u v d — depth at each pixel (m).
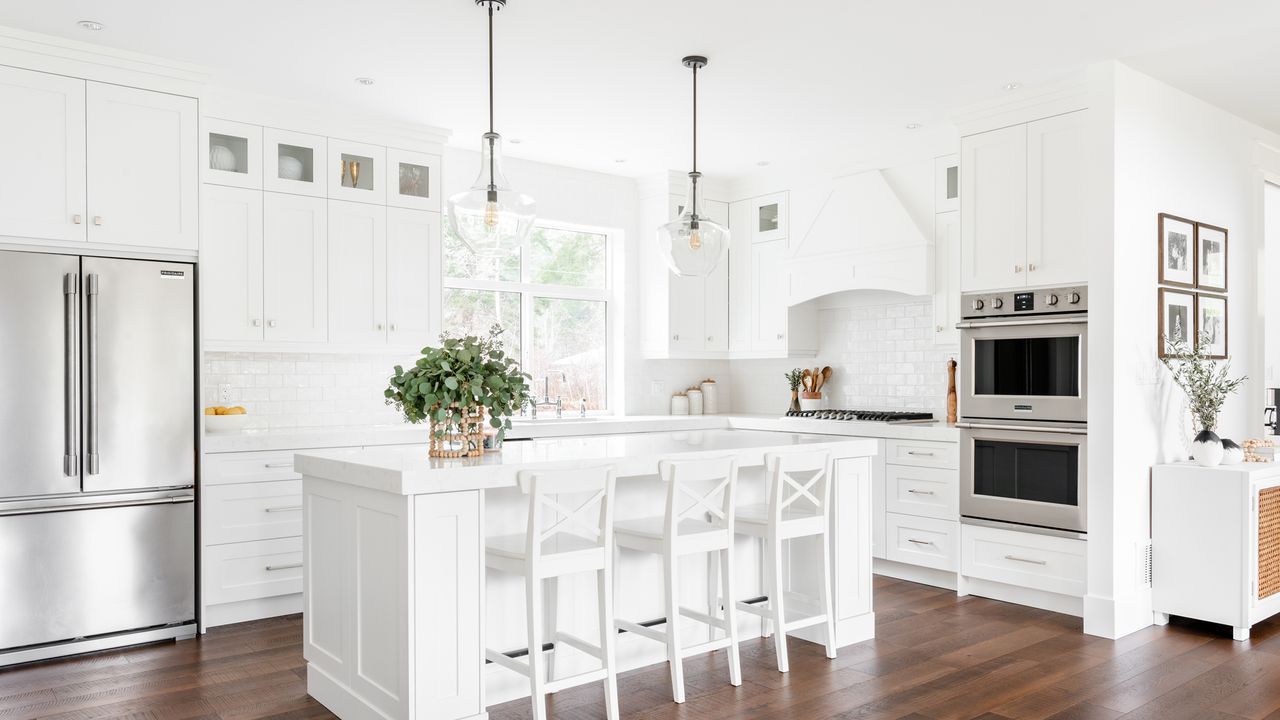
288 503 4.44
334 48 3.93
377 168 5.03
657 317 6.37
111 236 3.97
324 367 5.17
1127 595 4.13
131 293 4.00
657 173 6.33
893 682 3.44
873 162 5.62
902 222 5.38
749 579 4.07
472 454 3.18
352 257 4.94
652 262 6.41
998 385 4.71
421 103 4.72
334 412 5.20
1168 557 4.23
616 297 6.49
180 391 4.11
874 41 3.85
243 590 4.30
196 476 4.20
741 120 5.04
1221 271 4.80
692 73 4.24
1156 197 4.34
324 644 3.21
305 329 4.78
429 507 2.78
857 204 5.66
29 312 3.76
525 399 3.36
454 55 4.01
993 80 4.37
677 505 3.23
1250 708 3.15
